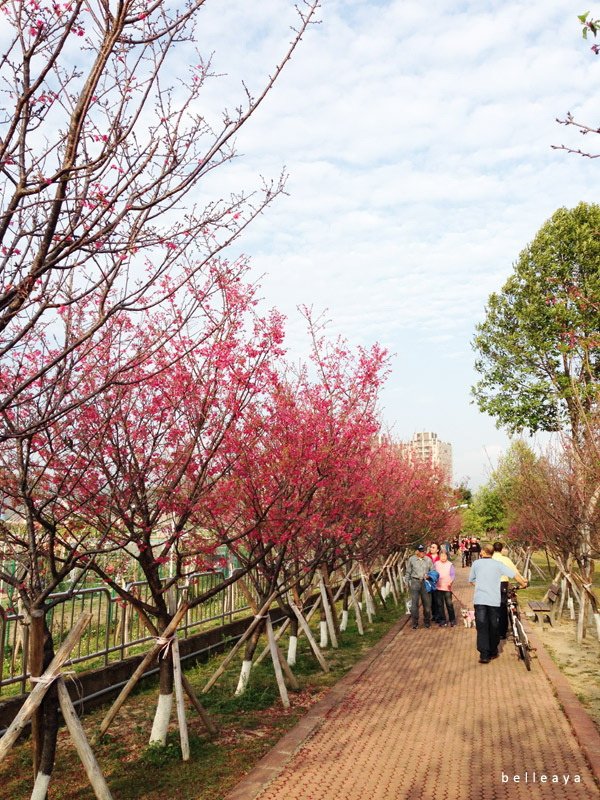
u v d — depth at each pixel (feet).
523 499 58.44
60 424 16.69
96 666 27.55
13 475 16.28
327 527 31.32
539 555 137.39
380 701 26.21
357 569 56.54
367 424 30.30
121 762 19.54
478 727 22.50
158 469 20.08
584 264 67.51
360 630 43.78
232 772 18.65
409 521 59.21
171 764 19.34
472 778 17.88
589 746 19.88
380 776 18.08
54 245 11.99
